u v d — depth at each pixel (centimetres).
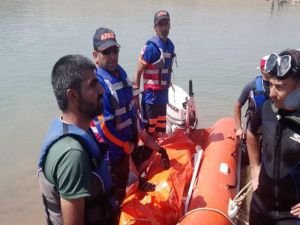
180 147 431
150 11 1898
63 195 189
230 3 2391
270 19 1802
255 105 388
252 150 291
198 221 322
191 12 1944
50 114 712
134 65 955
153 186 357
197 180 386
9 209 453
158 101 505
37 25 1454
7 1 2123
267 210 261
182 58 1049
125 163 350
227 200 359
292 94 234
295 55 230
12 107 732
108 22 1544
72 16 1686
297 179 241
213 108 748
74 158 188
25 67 940
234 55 1095
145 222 303
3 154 579
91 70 203
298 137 235
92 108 204
